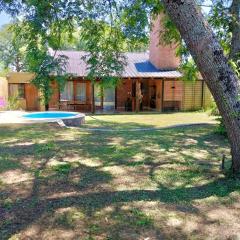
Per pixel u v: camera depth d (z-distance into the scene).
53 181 6.00
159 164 7.21
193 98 25.08
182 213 4.50
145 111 24.20
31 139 10.43
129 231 4.01
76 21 7.43
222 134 11.18
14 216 4.45
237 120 5.19
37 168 6.89
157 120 18.22
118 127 14.73
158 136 11.18
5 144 9.56
